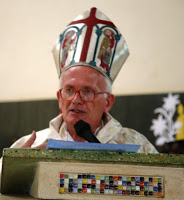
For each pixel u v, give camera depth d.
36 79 12.16
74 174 3.64
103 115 6.11
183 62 11.37
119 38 6.38
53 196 3.62
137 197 3.65
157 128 10.41
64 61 6.08
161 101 10.56
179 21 11.61
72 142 3.61
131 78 11.18
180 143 7.59
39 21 12.41
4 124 11.68
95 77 5.80
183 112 10.40
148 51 11.50
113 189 3.64
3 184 3.76
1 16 12.73
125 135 6.18
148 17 11.69
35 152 3.62
